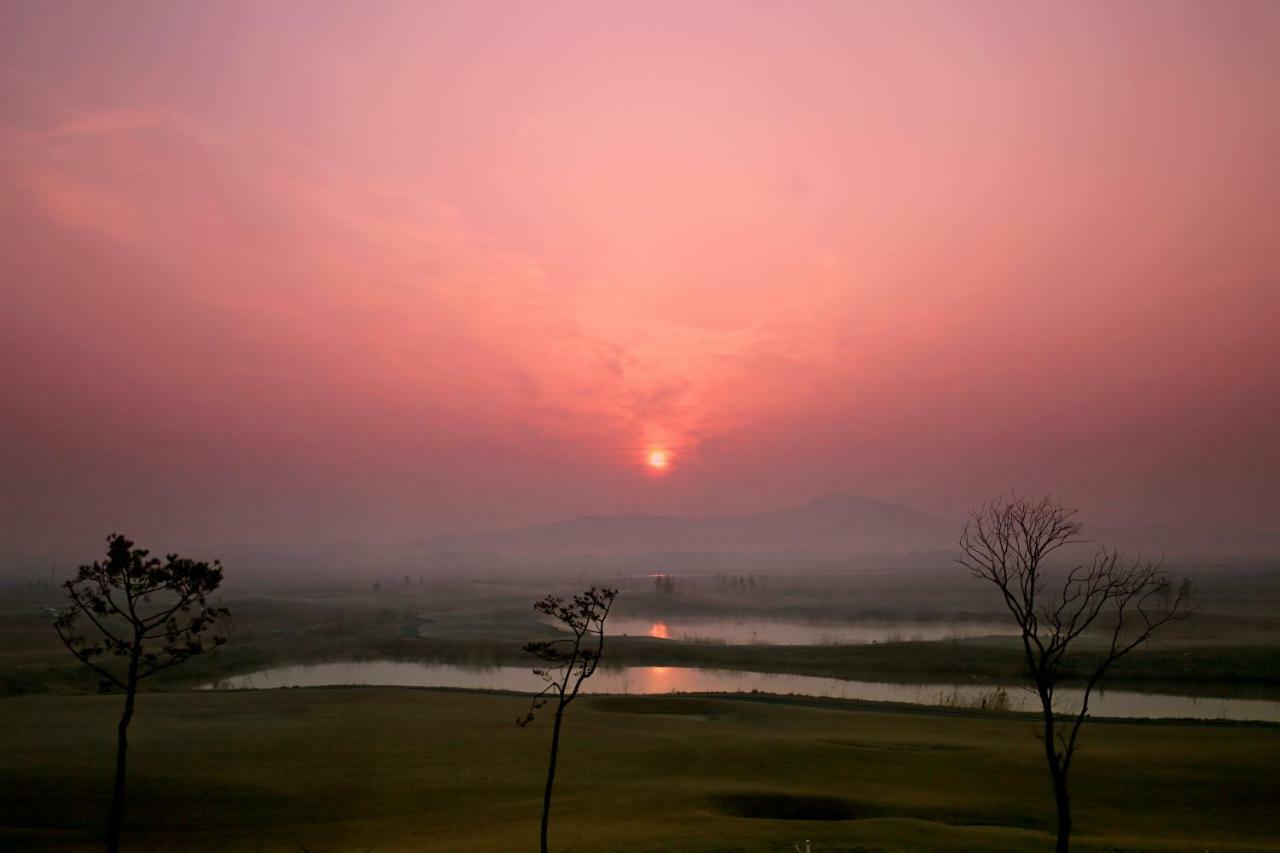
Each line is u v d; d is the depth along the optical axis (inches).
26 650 4097.0
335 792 1382.9
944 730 1972.2
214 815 1266.0
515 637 5418.3
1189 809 1270.9
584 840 1077.8
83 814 1257.4
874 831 1103.0
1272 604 7126.0
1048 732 925.8
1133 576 1053.2
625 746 1739.7
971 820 1225.4
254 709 2182.6
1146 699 2947.8
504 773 1510.8
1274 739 1807.3
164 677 3718.0
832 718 2167.8
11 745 1648.6
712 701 2436.0
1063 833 888.3
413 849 1074.1
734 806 1302.9
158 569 935.7
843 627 6732.3
